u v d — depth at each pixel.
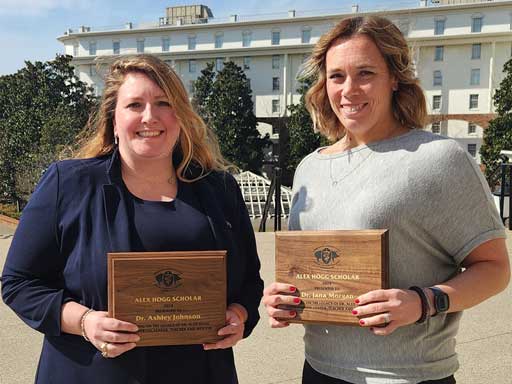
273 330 4.21
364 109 1.77
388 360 1.68
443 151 1.64
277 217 10.98
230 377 1.85
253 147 38.59
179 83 1.85
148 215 1.79
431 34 46.62
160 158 1.84
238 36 52.75
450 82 46.41
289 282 1.72
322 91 2.04
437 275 1.71
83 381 1.68
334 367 1.77
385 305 1.54
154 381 1.72
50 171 1.82
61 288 1.78
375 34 1.74
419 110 1.84
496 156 29.27
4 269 1.75
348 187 1.79
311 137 35.81
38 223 1.74
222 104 37.78
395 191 1.66
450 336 1.75
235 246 1.93
